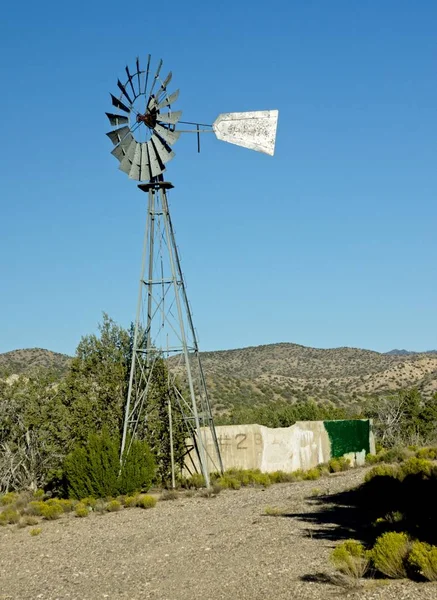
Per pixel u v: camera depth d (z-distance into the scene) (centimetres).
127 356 3922
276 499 2856
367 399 9850
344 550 1431
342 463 4056
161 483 3738
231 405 9450
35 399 4112
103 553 2056
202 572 1630
